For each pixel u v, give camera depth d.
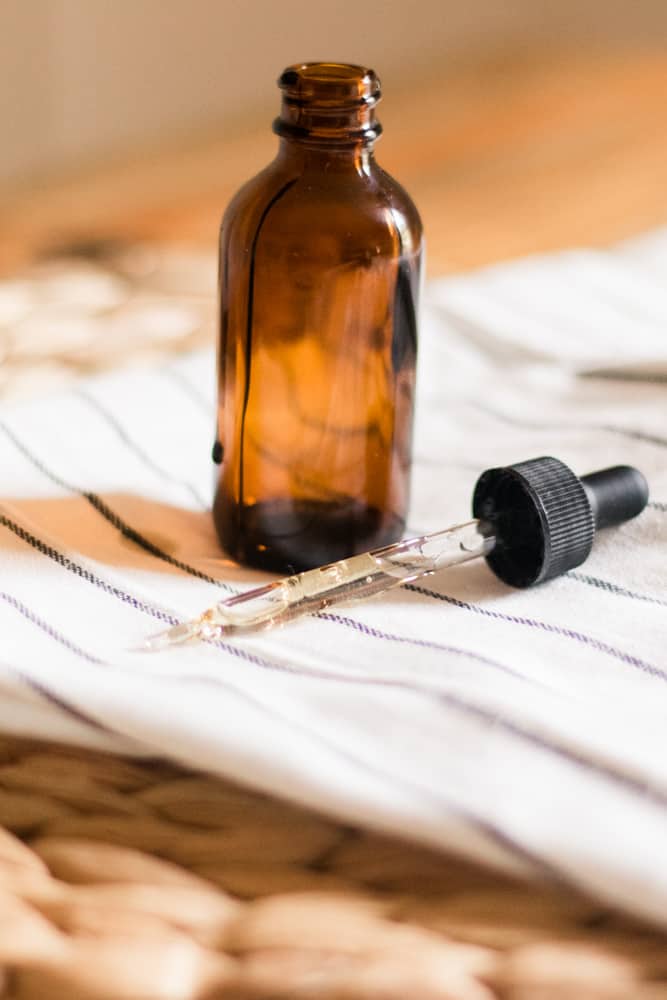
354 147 0.43
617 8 1.45
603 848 0.36
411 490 0.48
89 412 0.50
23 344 0.56
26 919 0.36
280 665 0.40
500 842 0.36
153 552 0.45
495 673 0.40
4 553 0.43
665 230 0.63
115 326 0.58
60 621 0.41
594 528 0.44
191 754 0.38
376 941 0.36
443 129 0.83
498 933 0.36
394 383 0.44
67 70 1.08
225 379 0.44
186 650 0.41
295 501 0.44
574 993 0.35
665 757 0.38
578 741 0.37
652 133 0.83
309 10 1.22
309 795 0.37
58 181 0.88
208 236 0.67
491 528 0.43
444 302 0.57
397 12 1.29
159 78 1.14
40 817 0.39
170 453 0.49
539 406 0.52
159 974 0.35
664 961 0.36
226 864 0.38
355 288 0.43
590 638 0.42
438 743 0.38
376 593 0.43
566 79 0.96
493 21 1.39
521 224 0.67
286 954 0.36
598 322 0.56
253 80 1.21
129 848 0.38
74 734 0.39
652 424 0.50
